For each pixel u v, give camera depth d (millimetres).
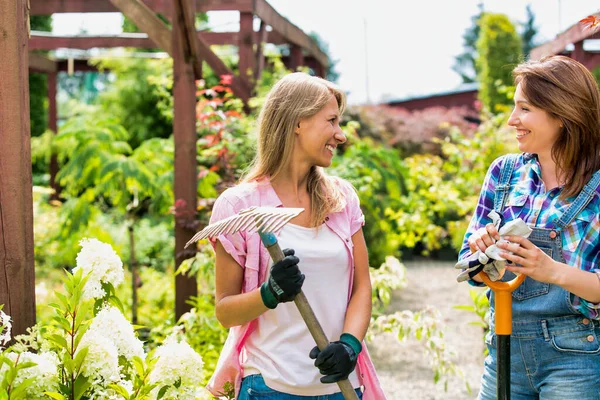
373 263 8438
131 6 4820
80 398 2215
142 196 6676
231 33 8391
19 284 2529
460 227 7492
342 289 2225
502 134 7457
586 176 2145
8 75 2512
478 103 14977
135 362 2250
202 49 6465
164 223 8375
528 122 2184
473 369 5422
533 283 2180
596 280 2016
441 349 3914
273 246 1980
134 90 11844
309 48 10133
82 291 2336
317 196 2225
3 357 2039
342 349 1996
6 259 2516
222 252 2166
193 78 5047
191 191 5004
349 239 2242
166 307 6301
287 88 2201
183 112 5000
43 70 11117
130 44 9195
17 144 2527
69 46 9148
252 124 5629
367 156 7617
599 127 2146
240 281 2199
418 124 13070
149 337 4766
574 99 2121
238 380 2213
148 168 6801
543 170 2246
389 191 8133
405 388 5031
